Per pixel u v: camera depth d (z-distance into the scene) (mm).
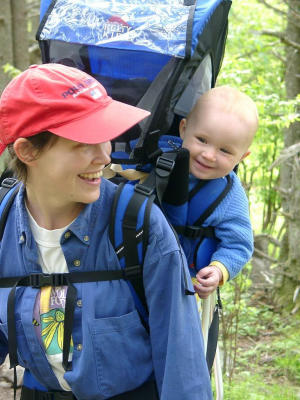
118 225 1529
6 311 1572
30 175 1517
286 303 5301
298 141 5273
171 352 1503
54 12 1854
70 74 1449
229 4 1913
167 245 1515
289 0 5379
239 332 4844
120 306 1533
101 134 1405
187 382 1506
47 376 1600
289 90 5441
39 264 1569
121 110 1476
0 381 3428
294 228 5242
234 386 3742
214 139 1814
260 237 5820
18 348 1604
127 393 1603
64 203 1508
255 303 5535
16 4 5590
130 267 1526
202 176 1827
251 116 1850
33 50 6832
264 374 4168
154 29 1750
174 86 1748
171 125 1970
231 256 1839
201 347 1568
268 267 6316
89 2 1847
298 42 5430
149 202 1532
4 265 1608
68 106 1390
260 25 6555
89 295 1515
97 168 1459
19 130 1416
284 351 4488
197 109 1880
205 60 1895
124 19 1782
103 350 1499
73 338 1531
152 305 1536
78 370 1511
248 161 6309
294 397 3732
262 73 5738
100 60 1786
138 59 1751
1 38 5445
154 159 1782
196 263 1878
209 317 1964
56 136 1419
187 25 1738
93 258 1535
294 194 5219
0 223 1613
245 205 1903
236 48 6410
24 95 1396
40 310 1548
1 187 1691
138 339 1555
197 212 1828
